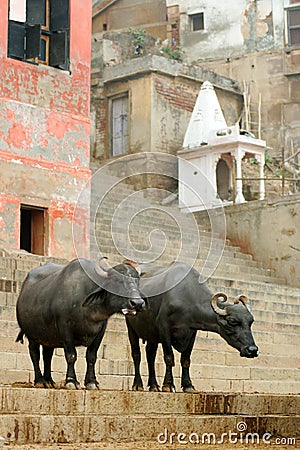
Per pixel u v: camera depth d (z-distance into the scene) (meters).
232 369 20.05
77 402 13.22
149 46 44.19
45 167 26.78
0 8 26.09
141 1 46.06
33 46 26.53
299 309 24.91
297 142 43.09
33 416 12.03
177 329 15.78
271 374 20.89
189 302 15.81
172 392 14.75
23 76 26.52
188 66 40.44
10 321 18.17
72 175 27.39
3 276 20.27
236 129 34.66
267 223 31.53
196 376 19.36
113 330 18.84
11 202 25.89
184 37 45.41
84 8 28.06
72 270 14.59
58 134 27.20
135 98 39.56
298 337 22.84
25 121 26.45
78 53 27.86
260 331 22.11
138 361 16.27
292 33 44.03
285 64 43.44
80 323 14.38
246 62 44.16
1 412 12.45
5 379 16.64
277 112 43.44
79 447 11.57
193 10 45.25
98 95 40.69
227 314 15.68
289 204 31.08
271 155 43.12
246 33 44.47
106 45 41.78
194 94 40.66
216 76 42.12
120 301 14.25
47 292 14.78
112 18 46.50
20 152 26.30
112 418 12.66
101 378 17.69
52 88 27.19
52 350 15.34
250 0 44.47
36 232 26.94
